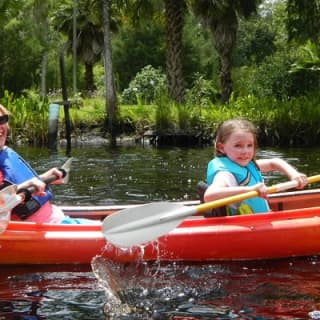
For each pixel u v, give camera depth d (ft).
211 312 9.64
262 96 59.06
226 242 12.38
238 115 47.06
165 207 12.01
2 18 76.95
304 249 12.75
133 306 10.00
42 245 12.08
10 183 12.34
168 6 54.60
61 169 13.00
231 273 11.70
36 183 12.07
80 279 11.38
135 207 11.86
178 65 55.11
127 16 60.80
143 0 57.52
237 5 59.16
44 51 82.84
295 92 62.08
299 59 62.49
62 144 46.85
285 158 34.45
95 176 27.07
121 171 28.99
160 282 11.15
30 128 46.37
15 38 78.59
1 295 10.57
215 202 11.91
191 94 64.80
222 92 63.57
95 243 12.21
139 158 35.35
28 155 37.29
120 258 12.28
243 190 12.13
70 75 103.81
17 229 12.09
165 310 9.78
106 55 51.60
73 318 9.52
